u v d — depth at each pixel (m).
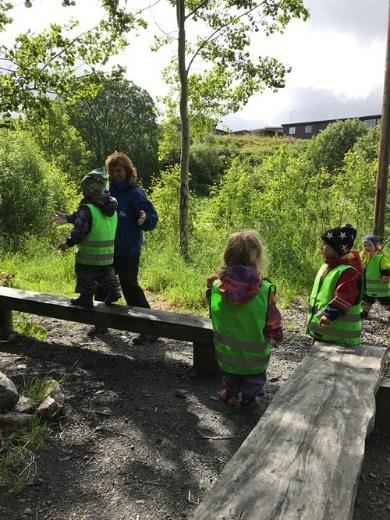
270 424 2.63
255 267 3.58
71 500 2.83
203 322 4.56
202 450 3.37
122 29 8.09
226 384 3.91
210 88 10.63
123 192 5.24
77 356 5.02
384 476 3.18
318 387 3.11
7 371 4.56
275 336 3.59
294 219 11.55
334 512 1.92
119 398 4.11
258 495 2.02
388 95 9.09
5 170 13.03
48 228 13.33
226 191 12.20
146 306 5.49
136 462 3.21
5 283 7.85
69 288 7.87
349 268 3.79
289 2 9.36
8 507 2.75
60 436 3.49
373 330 6.59
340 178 12.64
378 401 3.63
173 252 10.23
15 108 6.84
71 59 7.44
